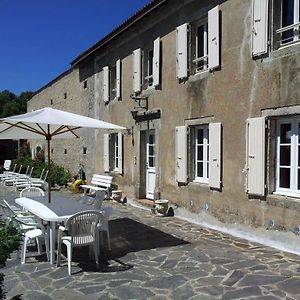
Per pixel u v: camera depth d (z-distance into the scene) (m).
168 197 9.74
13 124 6.94
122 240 7.13
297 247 6.09
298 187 6.31
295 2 6.41
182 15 9.12
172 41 9.55
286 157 6.57
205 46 8.69
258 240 6.84
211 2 8.11
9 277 5.17
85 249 6.52
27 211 7.22
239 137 7.29
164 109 9.91
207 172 8.59
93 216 5.50
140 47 11.22
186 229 8.01
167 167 9.79
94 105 14.87
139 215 9.70
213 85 8.02
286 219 6.29
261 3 6.67
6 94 43.44
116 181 12.88
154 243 6.89
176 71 9.30
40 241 6.33
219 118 7.85
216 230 7.88
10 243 3.01
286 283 4.78
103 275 5.21
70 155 17.59
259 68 6.81
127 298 4.41
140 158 11.37
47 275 5.24
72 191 15.18
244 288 4.64
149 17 10.49
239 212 7.30
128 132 12.02
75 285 4.85
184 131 8.93
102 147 14.10
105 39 12.58
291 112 6.20
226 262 5.69
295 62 6.13
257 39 6.76
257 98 6.86
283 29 6.46
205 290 4.61
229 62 7.56
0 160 29.97
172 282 4.89
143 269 5.43
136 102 11.40
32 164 21.33
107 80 13.41
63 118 6.28
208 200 8.20
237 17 7.36
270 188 6.66
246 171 7.05
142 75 11.12
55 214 5.95
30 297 4.48
